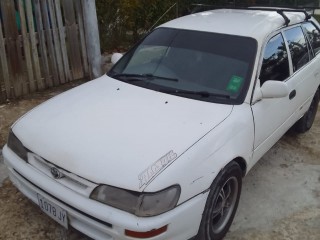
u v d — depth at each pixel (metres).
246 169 3.44
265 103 3.57
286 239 3.33
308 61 4.64
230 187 3.22
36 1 5.83
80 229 2.70
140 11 8.22
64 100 3.45
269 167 4.46
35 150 2.87
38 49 6.48
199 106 3.23
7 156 3.11
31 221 3.38
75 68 6.66
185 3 9.10
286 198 3.90
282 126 4.15
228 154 2.98
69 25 6.36
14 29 5.68
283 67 3.99
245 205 3.76
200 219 2.78
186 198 2.63
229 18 4.11
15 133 3.13
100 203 2.53
